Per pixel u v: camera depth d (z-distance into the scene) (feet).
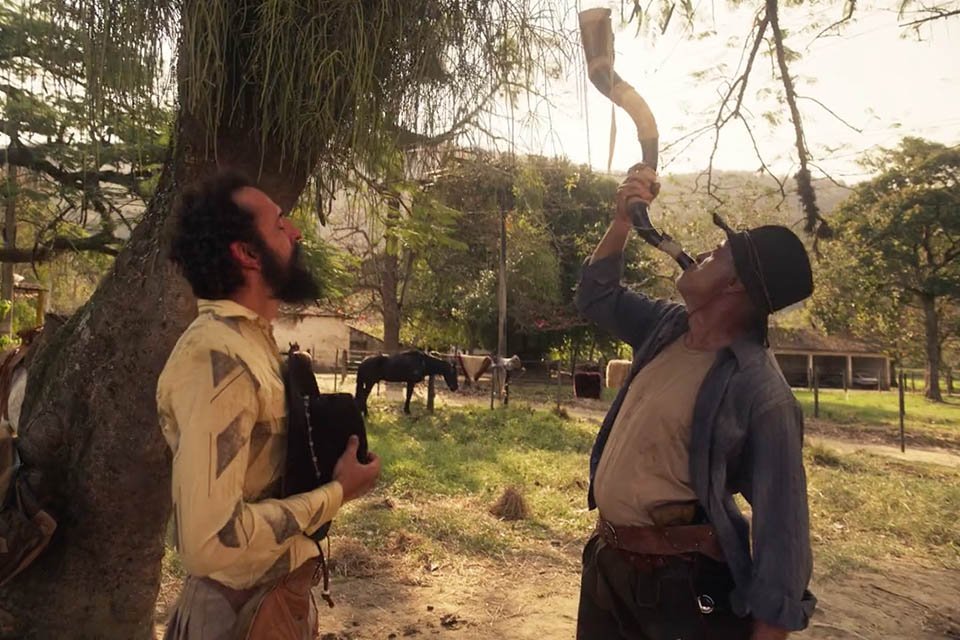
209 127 7.67
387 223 12.31
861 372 144.25
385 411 50.85
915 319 113.39
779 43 11.32
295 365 6.03
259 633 5.44
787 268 6.70
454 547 19.27
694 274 7.06
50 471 8.65
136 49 7.72
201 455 4.88
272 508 5.17
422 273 84.33
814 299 97.60
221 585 5.56
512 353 99.45
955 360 144.46
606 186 84.94
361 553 17.89
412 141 8.72
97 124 8.14
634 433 7.07
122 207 25.66
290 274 5.86
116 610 8.87
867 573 19.21
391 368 42.96
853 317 101.45
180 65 7.77
